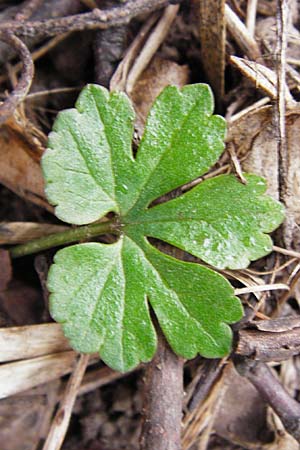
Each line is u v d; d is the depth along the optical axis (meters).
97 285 0.10
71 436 0.12
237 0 0.12
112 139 0.10
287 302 0.11
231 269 0.10
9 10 0.12
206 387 0.11
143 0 0.11
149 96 0.11
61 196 0.10
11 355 0.11
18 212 0.12
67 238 0.11
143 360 0.10
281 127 0.10
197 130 0.10
